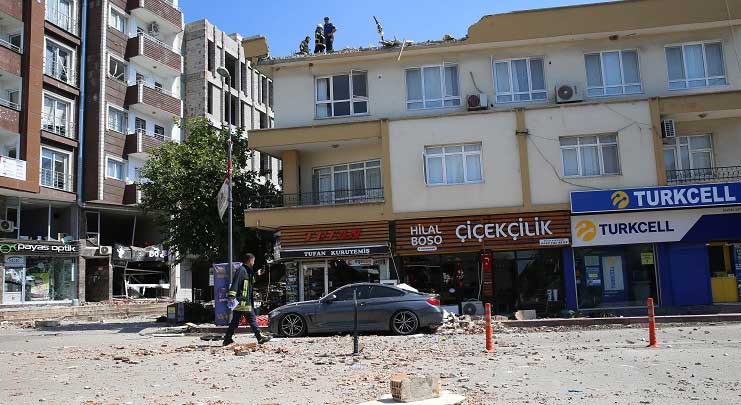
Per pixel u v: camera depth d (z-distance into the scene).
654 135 22.42
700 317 18.14
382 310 16.69
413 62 24.41
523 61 24.05
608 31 23.08
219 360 11.89
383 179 23.16
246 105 53.50
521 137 22.81
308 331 16.89
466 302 21.88
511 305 22.44
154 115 41.25
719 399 7.64
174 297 41.31
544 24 23.36
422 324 16.61
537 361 10.96
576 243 22.11
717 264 22.36
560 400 7.75
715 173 23.06
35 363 11.91
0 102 30.78
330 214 23.12
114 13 38.78
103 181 35.72
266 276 29.81
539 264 22.62
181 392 8.61
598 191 21.98
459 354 12.13
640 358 11.01
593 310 21.72
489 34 23.62
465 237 22.53
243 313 14.16
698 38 23.55
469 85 23.97
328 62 24.55
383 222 22.92
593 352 12.02
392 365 10.74
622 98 23.38
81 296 34.56
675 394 8.00
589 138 22.95
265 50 24.97
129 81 39.22
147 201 27.50
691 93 23.09
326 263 23.42
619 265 22.33
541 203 22.50
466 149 23.20
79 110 35.81
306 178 25.28
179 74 43.47
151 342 16.89
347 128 23.59
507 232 22.41
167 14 42.81
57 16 35.00
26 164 31.41
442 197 22.84
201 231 26.34
